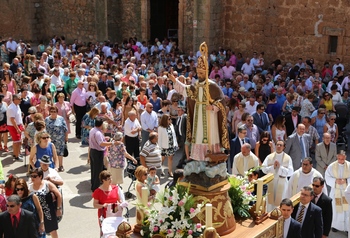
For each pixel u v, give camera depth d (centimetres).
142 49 2386
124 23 2728
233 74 1820
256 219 586
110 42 2683
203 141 556
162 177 1219
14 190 752
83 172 1255
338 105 1437
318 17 1992
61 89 1669
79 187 1161
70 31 2978
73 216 1013
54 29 3094
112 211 829
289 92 1498
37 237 704
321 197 808
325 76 1909
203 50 544
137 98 1427
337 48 1972
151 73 1664
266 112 1423
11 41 2608
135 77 1709
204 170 558
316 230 756
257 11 2150
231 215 565
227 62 1939
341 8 1931
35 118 1152
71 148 1441
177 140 1306
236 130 1277
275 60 2103
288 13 2067
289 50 2094
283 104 1450
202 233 530
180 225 530
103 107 1302
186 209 541
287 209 671
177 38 2684
